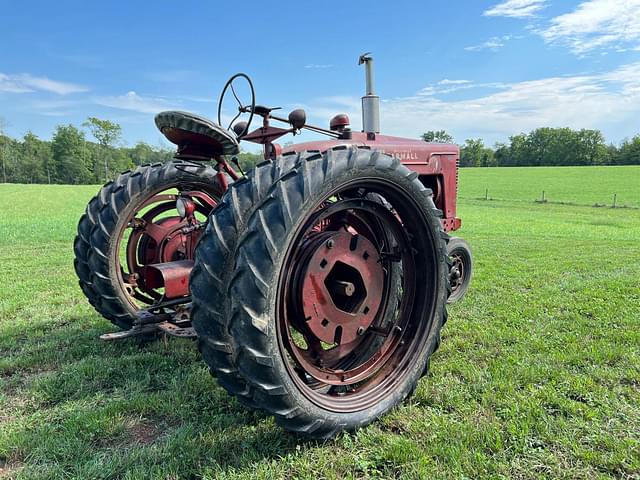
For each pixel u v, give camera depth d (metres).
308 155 2.18
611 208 25.67
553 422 2.29
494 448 2.10
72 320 4.18
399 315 2.66
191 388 2.70
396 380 2.49
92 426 2.31
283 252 1.91
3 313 4.38
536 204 28.38
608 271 6.33
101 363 3.10
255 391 1.95
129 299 3.43
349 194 2.54
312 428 2.07
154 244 3.57
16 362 3.12
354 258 2.35
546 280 5.70
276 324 1.93
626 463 1.98
